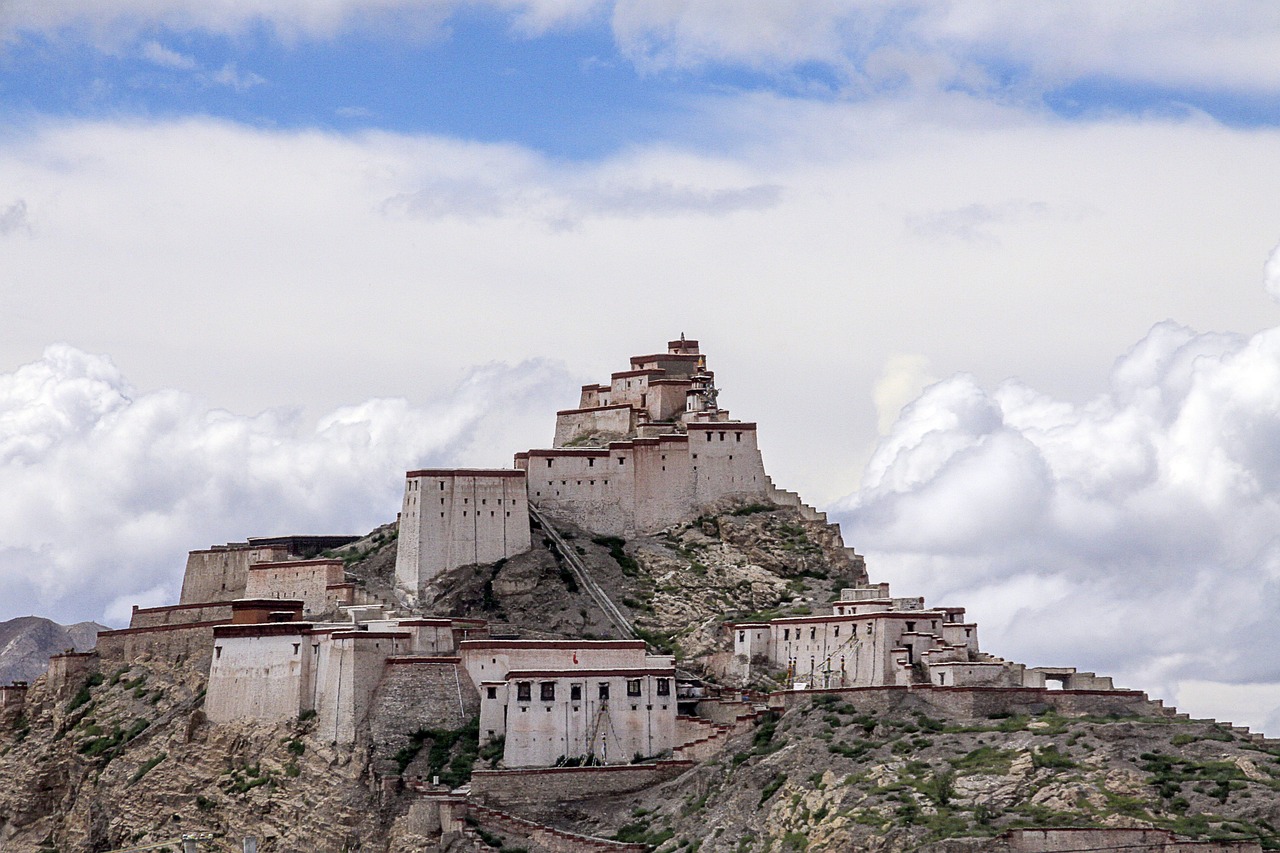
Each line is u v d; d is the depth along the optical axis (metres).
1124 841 152.38
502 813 186.25
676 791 187.00
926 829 159.00
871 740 181.38
